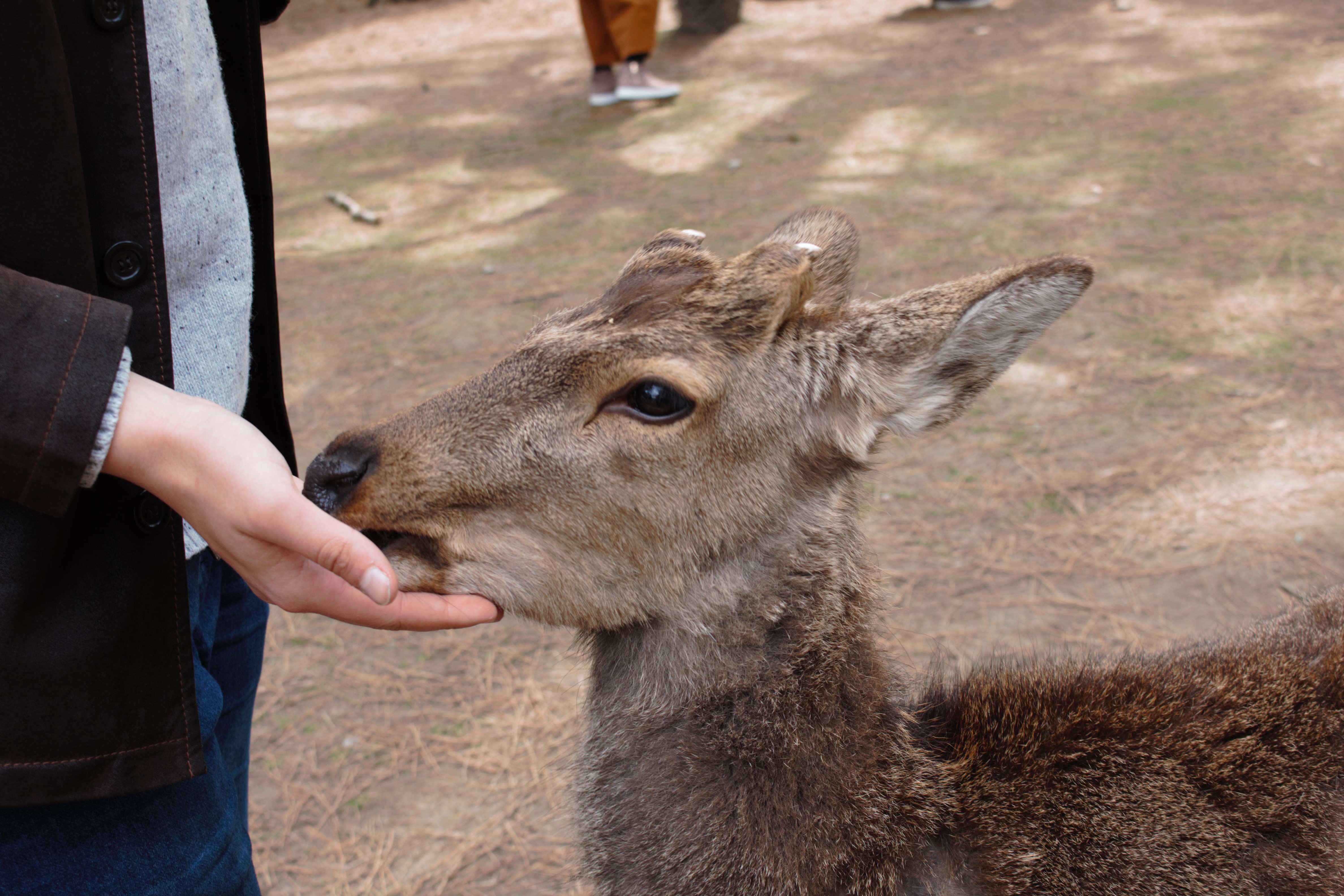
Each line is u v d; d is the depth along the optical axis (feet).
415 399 6.56
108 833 2.80
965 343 3.24
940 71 12.85
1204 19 13.87
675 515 3.19
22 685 2.69
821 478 3.28
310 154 12.25
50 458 2.59
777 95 12.53
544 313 7.51
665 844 3.17
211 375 2.93
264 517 2.65
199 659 3.01
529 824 4.16
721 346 3.16
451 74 15.26
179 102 2.83
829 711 3.18
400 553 3.18
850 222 3.59
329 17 19.36
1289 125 9.84
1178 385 6.02
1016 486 5.40
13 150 2.62
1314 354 6.12
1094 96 11.36
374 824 4.19
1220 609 4.55
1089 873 3.12
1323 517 4.90
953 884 3.15
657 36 15.11
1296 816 3.14
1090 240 7.83
